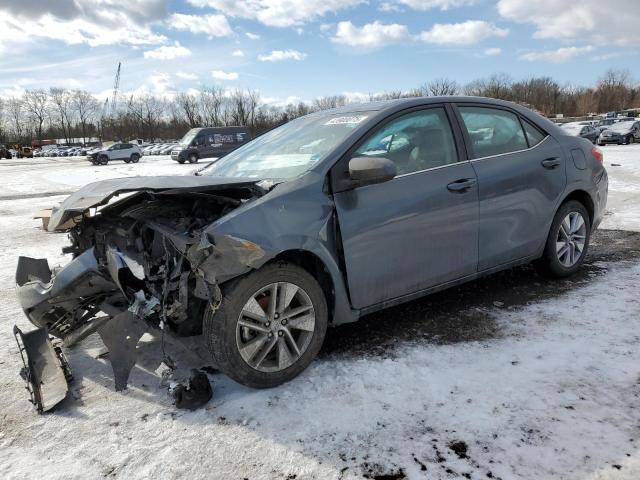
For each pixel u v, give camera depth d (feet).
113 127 329.31
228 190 9.71
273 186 9.55
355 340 11.14
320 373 9.71
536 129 13.64
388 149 10.69
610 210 26.14
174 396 8.95
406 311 12.71
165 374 9.15
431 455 7.28
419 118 11.42
